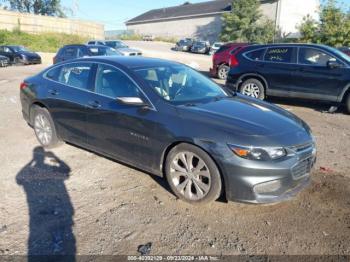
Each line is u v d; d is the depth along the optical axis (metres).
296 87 8.84
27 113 5.75
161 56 31.25
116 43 26.64
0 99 9.55
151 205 3.79
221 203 3.84
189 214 3.62
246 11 45.62
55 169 4.70
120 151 4.36
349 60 8.29
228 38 47.03
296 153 3.52
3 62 20.91
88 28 47.84
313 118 7.98
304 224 3.47
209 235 3.27
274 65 9.08
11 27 37.09
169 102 3.99
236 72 9.73
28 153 5.28
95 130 4.59
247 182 3.37
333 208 3.78
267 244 3.15
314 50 8.64
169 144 3.80
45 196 3.95
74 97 4.82
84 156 5.16
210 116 3.73
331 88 8.38
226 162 3.40
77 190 4.11
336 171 4.79
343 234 3.32
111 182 4.33
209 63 25.28
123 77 4.39
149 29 70.75
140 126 4.01
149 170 4.13
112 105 4.32
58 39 38.47
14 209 3.65
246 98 4.74
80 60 5.03
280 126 3.72
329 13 27.27
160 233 3.29
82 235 3.24
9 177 4.42
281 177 3.42
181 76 4.74
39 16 39.84
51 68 5.52
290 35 43.25
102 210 3.68
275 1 47.16
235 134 3.44
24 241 3.13
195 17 60.16
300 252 3.06
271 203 3.53
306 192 4.13
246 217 3.58
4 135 6.18
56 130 5.25
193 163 3.72
